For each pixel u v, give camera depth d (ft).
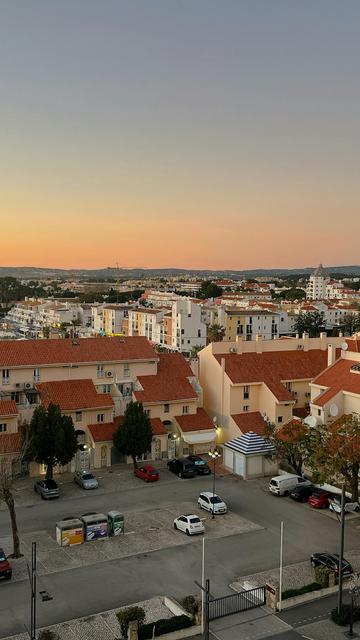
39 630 117.60
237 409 252.21
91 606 127.24
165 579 140.05
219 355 264.31
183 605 124.06
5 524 172.55
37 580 138.72
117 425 233.96
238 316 634.84
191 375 264.31
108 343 257.96
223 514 181.98
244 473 218.38
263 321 650.02
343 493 122.31
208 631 110.63
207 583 112.37
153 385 250.57
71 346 249.55
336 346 294.05
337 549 157.48
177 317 577.43
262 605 127.44
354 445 173.58
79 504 189.16
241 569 145.59
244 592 123.65
